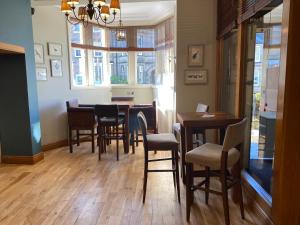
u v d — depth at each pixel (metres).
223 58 4.00
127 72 6.64
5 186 3.21
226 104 3.87
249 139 2.92
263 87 2.66
